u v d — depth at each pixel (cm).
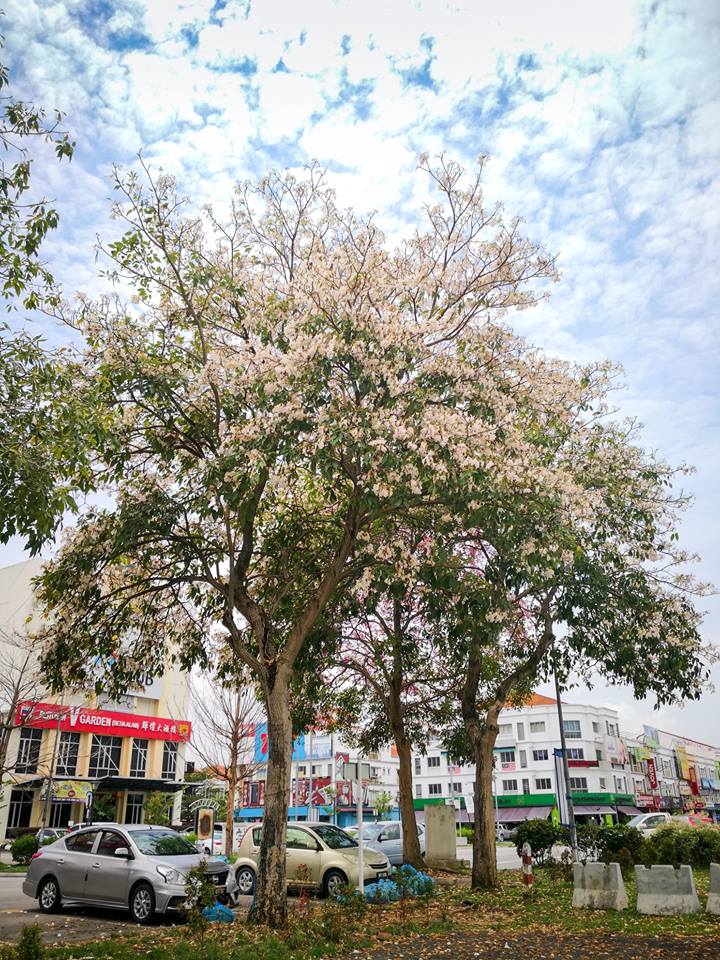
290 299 1230
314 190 1316
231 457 1062
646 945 909
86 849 1335
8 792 3922
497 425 1175
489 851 1580
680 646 1641
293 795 6312
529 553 1166
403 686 2023
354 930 1038
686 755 9088
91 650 1346
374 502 1054
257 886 1092
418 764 7600
